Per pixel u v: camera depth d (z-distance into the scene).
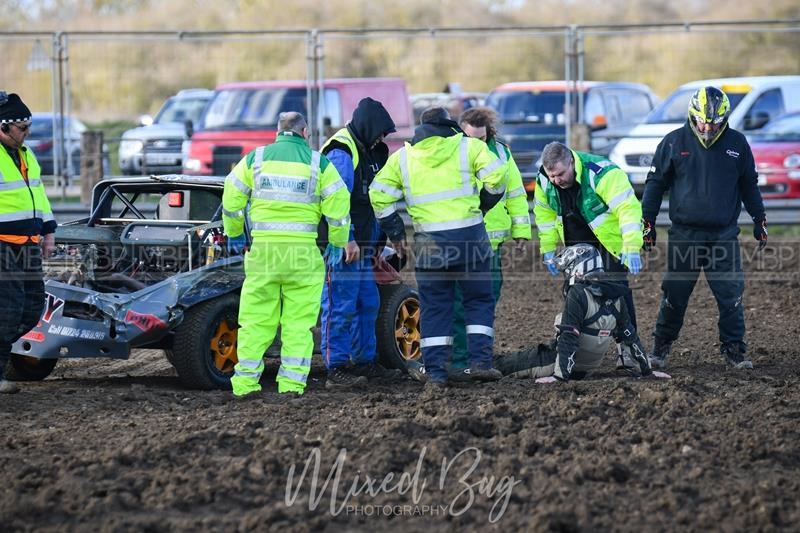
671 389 28.45
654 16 151.75
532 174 62.59
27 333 30.23
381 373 33.06
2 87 112.25
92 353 29.94
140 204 49.69
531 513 20.20
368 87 70.00
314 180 29.27
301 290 29.84
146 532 19.45
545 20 151.00
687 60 112.75
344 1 152.12
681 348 37.25
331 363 31.94
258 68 122.69
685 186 32.53
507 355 31.81
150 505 20.70
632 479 21.81
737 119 65.31
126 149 73.19
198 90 85.50
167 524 19.78
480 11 152.38
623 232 29.45
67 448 24.22
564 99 70.06
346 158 31.09
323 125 66.12
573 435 24.53
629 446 23.78
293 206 29.14
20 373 33.41
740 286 32.84
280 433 24.98
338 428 25.31
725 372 32.06
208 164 66.31
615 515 20.03
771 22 60.28
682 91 68.75
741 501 20.42
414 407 27.12
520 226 31.34
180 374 30.66
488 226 31.52
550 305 47.34
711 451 23.48
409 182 29.55
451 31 63.44
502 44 117.12
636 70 113.69
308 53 63.47
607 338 30.38
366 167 31.80
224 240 32.22
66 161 71.00
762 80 67.44
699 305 45.84
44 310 30.03
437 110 29.92
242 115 69.06
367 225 32.09
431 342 30.05
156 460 23.20
